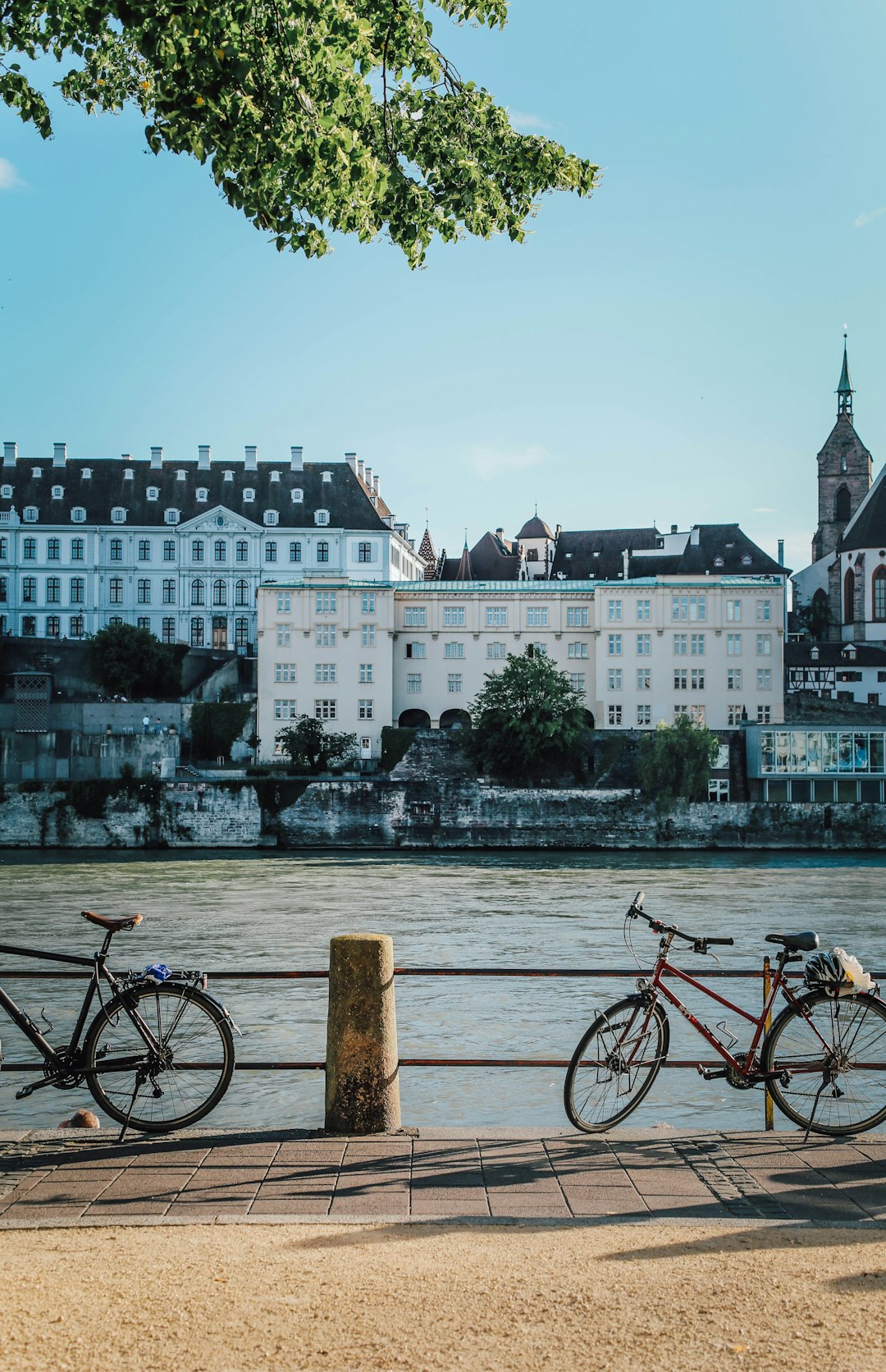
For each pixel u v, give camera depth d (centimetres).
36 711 11600
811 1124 1149
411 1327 743
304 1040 3275
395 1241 888
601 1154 1080
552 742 11012
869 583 15250
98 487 15312
